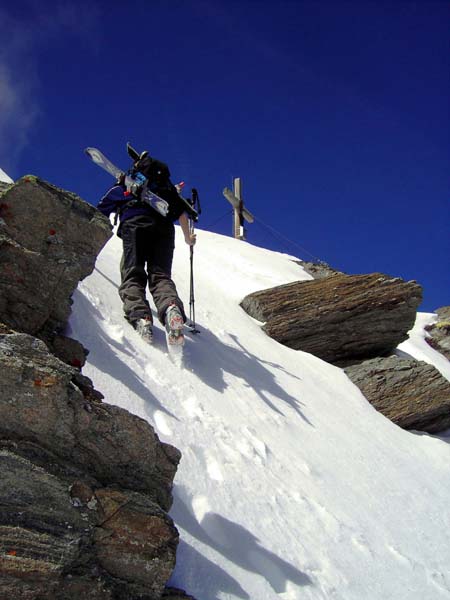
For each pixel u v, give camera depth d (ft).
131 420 9.59
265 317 29.14
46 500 8.41
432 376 27.30
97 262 20.59
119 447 9.46
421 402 26.61
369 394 26.81
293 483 15.10
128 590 8.90
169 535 9.29
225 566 10.80
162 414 14.03
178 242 40.88
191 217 20.62
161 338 18.24
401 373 27.27
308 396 22.29
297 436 18.11
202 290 28.58
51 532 8.31
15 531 8.05
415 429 26.78
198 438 14.15
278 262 48.42
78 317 15.12
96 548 8.71
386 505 17.33
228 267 39.60
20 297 11.84
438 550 16.40
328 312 29.43
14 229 11.79
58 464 8.82
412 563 14.76
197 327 22.21
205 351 19.80
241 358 21.77
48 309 12.23
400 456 21.91
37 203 11.97
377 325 30.32
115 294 18.94
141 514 9.14
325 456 18.01
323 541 13.42
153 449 9.78
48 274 12.10
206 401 16.16
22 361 8.71
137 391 14.19
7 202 11.75
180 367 17.24
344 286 30.48
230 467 13.89
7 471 8.24
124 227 18.66
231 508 12.44
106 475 9.34
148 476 9.78
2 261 11.58
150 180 18.98
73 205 12.41
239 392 18.42
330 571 12.50
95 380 13.21
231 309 28.58
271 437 16.80
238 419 16.52
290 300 29.60
